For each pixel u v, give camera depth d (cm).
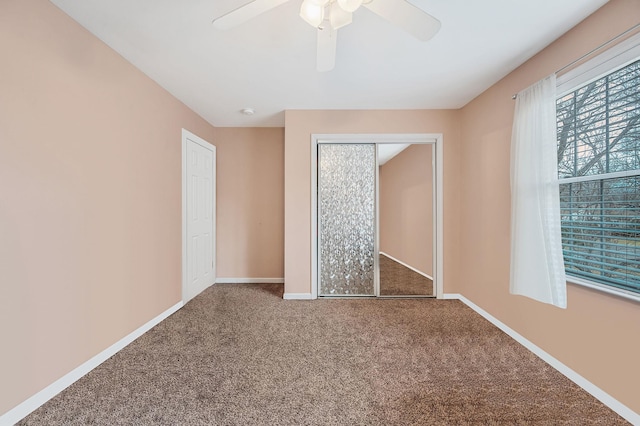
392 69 234
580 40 173
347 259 339
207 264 371
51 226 159
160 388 166
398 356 203
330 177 337
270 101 304
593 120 167
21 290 144
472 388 168
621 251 153
